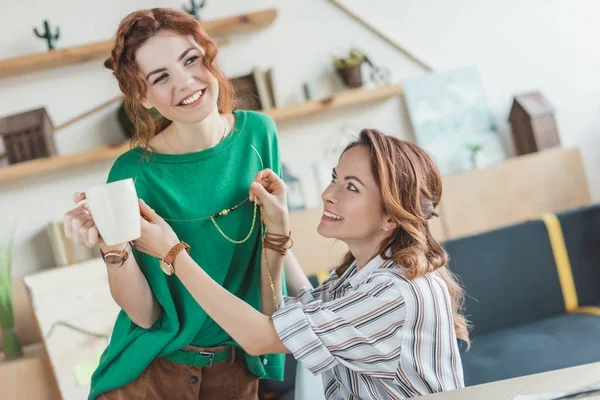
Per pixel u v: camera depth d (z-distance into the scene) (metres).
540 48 3.58
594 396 0.92
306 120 3.29
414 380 1.30
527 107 3.35
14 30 2.93
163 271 1.30
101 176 3.03
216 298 1.26
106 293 2.66
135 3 3.05
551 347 2.44
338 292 1.46
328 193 1.39
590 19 3.62
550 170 3.26
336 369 1.38
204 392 1.45
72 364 2.60
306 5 3.29
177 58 1.27
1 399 2.58
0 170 2.76
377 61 3.38
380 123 3.38
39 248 2.95
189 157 1.38
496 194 3.19
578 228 2.83
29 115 2.82
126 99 1.36
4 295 2.72
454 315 1.47
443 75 3.43
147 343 1.40
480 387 1.05
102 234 1.17
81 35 3.00
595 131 3.61
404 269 1.31
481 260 2.72
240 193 1.43
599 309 2.70
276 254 1.45
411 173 1.37
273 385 2.48
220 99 1.42
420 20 3.44
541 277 2.76
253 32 3.22
